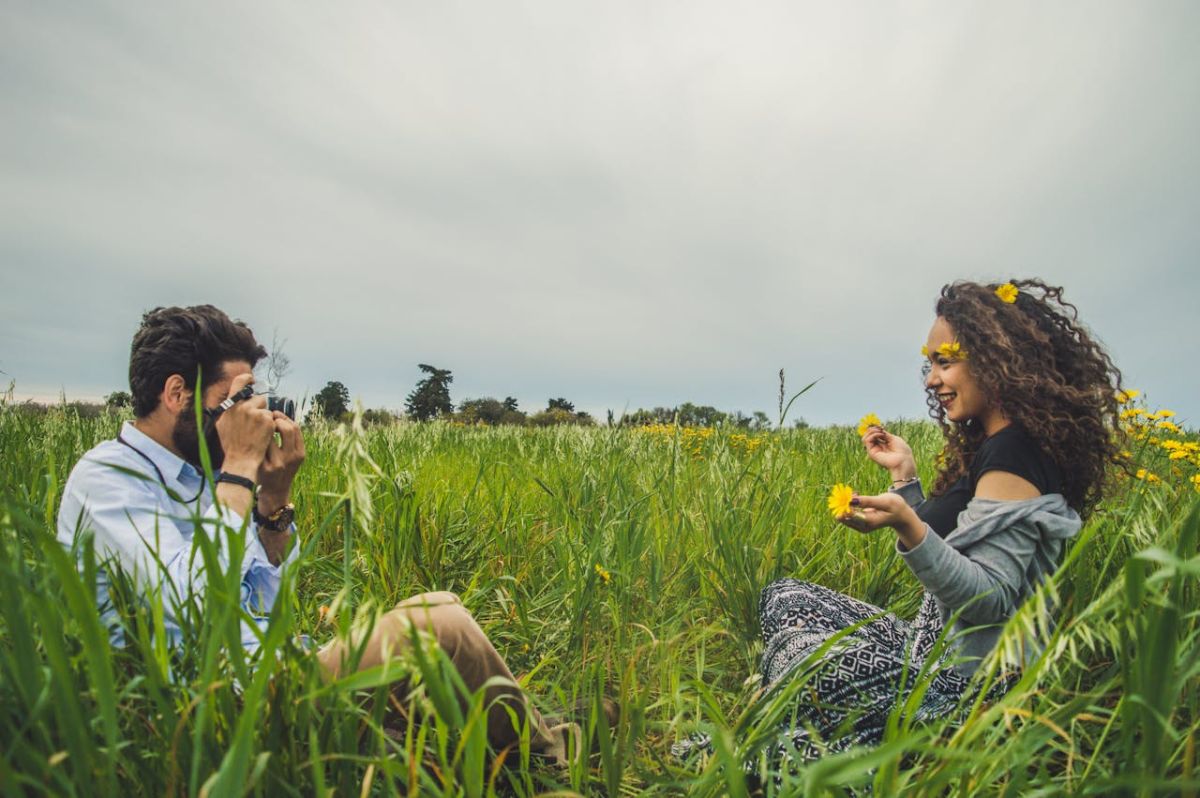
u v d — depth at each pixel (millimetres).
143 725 1159
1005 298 2033
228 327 1902
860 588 2988
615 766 1418
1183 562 861
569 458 4926
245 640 1557
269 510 1981
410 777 1045
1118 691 1764
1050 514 1786
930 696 1822
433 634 1100
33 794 930
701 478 3535
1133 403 3762
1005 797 1141
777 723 1492
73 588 893
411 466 4199
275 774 1092
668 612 2744
